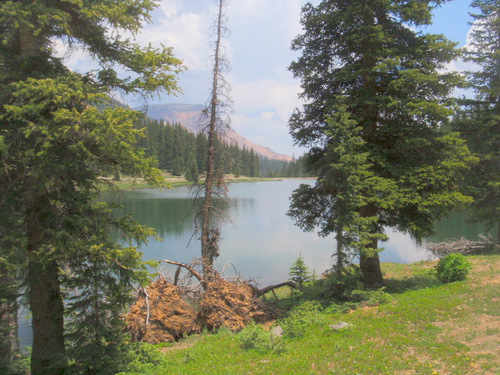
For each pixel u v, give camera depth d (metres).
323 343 7.59
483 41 19.89
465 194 19.16
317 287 13.22
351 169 10.36
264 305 11.91
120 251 6.59
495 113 19.09
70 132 6.20
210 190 14.11
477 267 13.82
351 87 12.54
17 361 8.53
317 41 13.01
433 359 6.38
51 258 6.30
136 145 7.48
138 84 7.88
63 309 7.62
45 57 7.23
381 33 11.05
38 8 6.30
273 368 6.60
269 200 69.00
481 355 6.34
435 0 11.77
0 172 6.29
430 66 11.23
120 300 7.32
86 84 7.16
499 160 18.72
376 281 12.84
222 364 7.23
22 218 6.95
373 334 7.70
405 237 32.03
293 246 28.33
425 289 10.99
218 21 13.96
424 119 11.49
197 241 28.38
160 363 7.68
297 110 13.48
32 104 6.08
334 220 10.78
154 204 53.72
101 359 6.88
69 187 6.89
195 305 12.71
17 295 7.33
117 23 7.28
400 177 11.24
